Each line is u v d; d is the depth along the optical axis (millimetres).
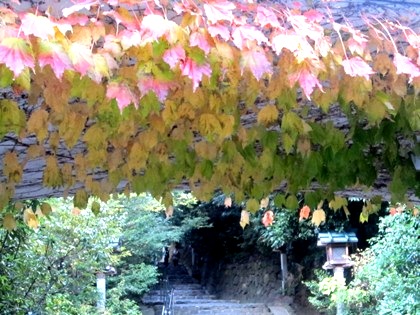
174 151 2383
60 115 1971
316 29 1552
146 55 1477
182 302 12516
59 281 5500
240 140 2367
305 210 3492
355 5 1694
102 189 2832
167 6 1510
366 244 8852
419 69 1621
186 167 2520
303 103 2273
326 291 6793
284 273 10938
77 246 5672
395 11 1712
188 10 1410
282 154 2779
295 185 2752
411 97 1911
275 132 2291
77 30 1469
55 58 1316
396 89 1808
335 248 6957
